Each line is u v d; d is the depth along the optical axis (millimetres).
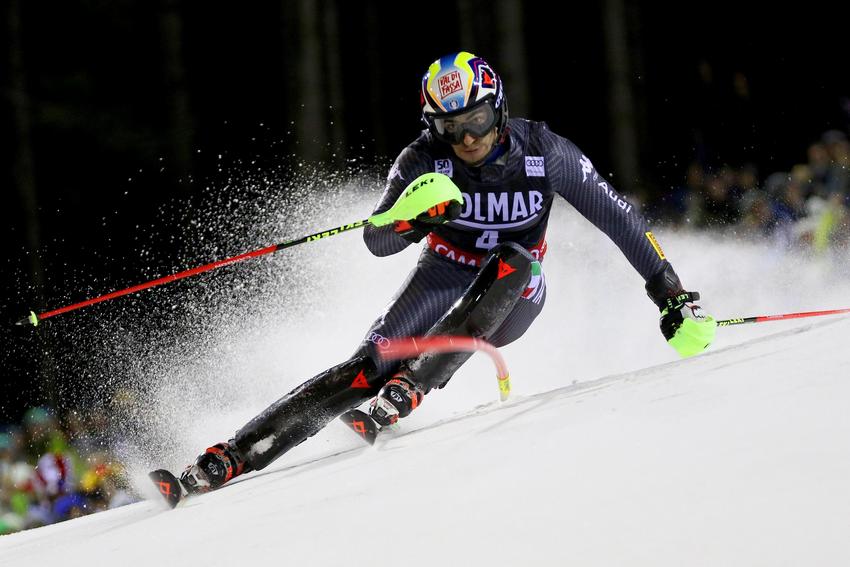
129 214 44344
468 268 14219
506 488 7484
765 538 5609
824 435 6871
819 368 8742
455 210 12297
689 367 10766
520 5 39219
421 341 12820
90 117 48562
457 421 11891
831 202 27125
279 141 43656
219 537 8305
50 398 28984
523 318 14531
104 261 40000
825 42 41969
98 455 25047
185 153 47062
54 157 47625
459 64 12805
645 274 13836
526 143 13344
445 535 6742
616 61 42281
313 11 40219
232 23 54969
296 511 8562
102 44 49906
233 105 53438
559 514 6637
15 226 44125
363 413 11859
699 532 5852
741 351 10984
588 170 13555
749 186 31688
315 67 40188
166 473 11422
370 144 53812
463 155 13031
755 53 43438
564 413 9688
